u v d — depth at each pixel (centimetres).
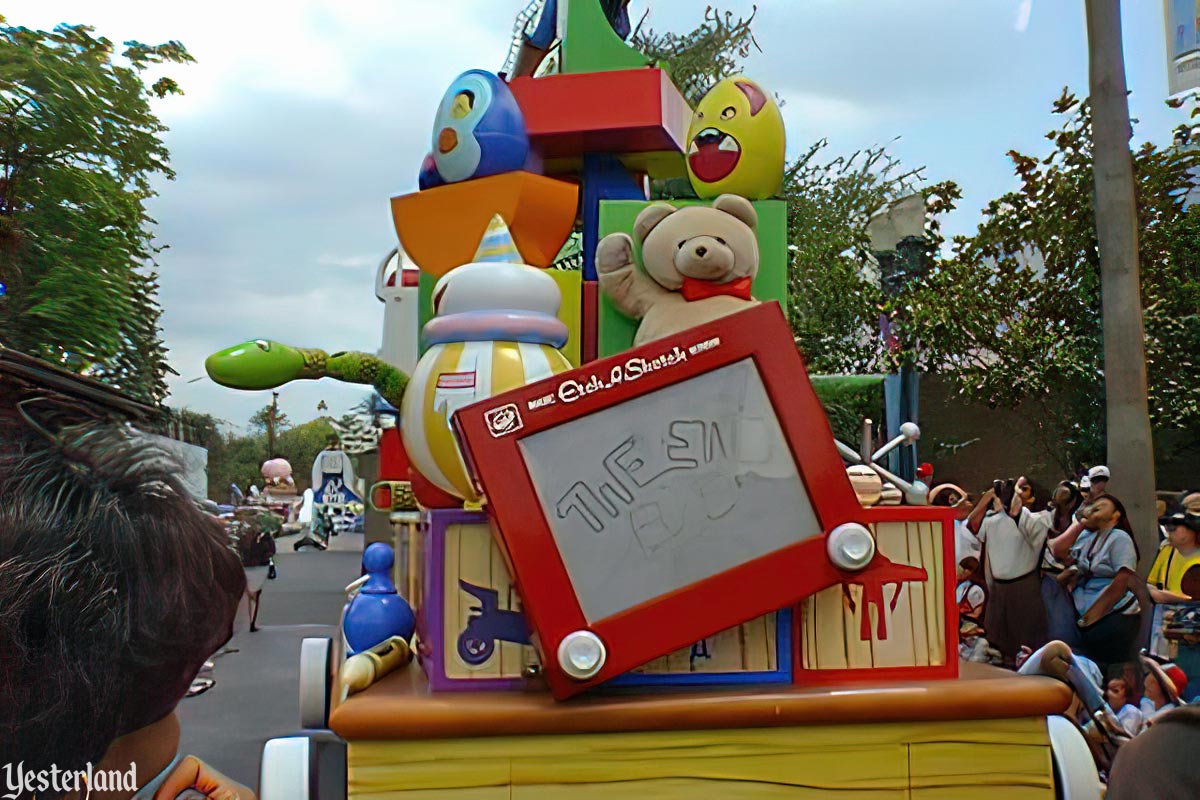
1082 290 1063
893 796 155
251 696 687
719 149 232
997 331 1104
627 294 214
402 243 237
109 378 1219
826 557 151
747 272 211
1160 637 454
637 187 272
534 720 146
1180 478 1061
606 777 149
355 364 199
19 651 77
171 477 92
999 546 503
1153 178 1060
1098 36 689
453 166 229
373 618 179
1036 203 1101
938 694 155
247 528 264
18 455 85
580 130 243
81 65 1334
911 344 1083
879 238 1165
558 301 187
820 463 152
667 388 151
